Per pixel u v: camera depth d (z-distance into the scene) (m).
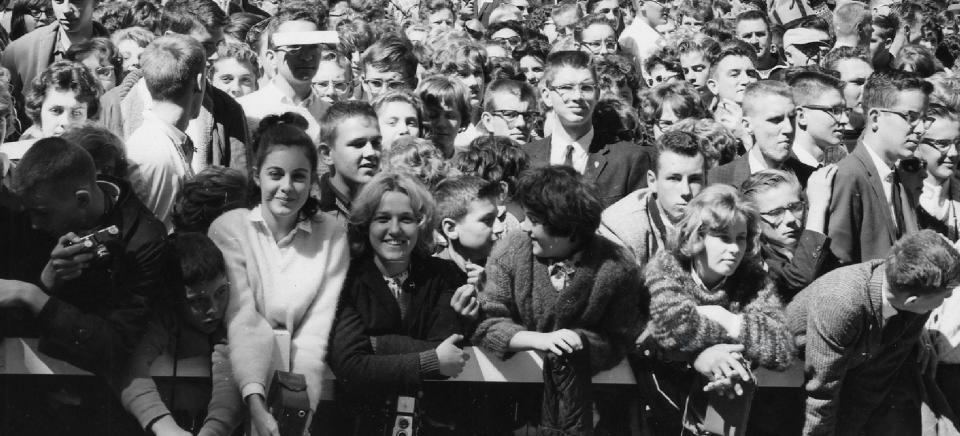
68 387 4.38
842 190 5.55
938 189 6.23
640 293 4.62
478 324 4.56
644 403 4.73
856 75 7.95
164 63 5.23
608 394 4.77
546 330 4.52
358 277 4.53
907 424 5.05
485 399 4.73
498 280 4.55
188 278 4.26
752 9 9.96
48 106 5.50
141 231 4.25
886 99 5.76
